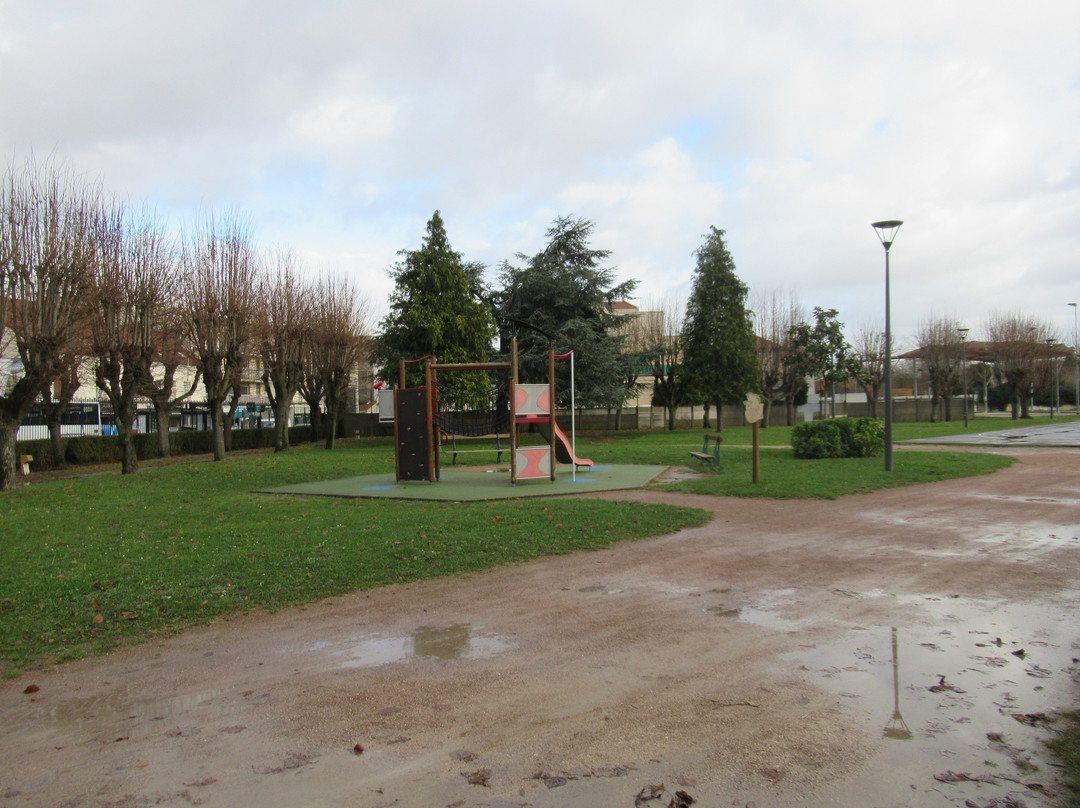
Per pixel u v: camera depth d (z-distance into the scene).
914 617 5.94
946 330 55.41
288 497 14.88
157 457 31.02
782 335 52.44
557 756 3.68
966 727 3.90
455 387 33.66
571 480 16.55
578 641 5.54
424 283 34.44
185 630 6.08
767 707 4.21
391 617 6.31
